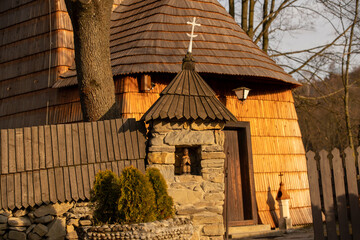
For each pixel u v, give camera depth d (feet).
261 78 38.42
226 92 38.65
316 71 63.05
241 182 38.73
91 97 29.35
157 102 24.59
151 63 35.01
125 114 34.78
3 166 24.25
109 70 30.17
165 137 24.39
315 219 25.57
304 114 70.64
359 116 72.43
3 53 45.44
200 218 24.03
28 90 42.32
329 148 81.20
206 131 24.73
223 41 39.47
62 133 25.22
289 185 40.22
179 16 40.19
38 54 42.32
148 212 19.83
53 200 24.35
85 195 24.52
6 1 46.37
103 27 29.68
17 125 42.50
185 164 24.88
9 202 23.99
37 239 24.03
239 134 39.55
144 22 39.78
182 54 36.47
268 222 37.88
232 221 36.73
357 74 70.74
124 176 19.89
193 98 24.94
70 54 41.22
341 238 25.45
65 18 41.63
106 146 25.09
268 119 40.40
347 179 26.12
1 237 23.81
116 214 20.02
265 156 39.50
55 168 24.72
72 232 24.26
